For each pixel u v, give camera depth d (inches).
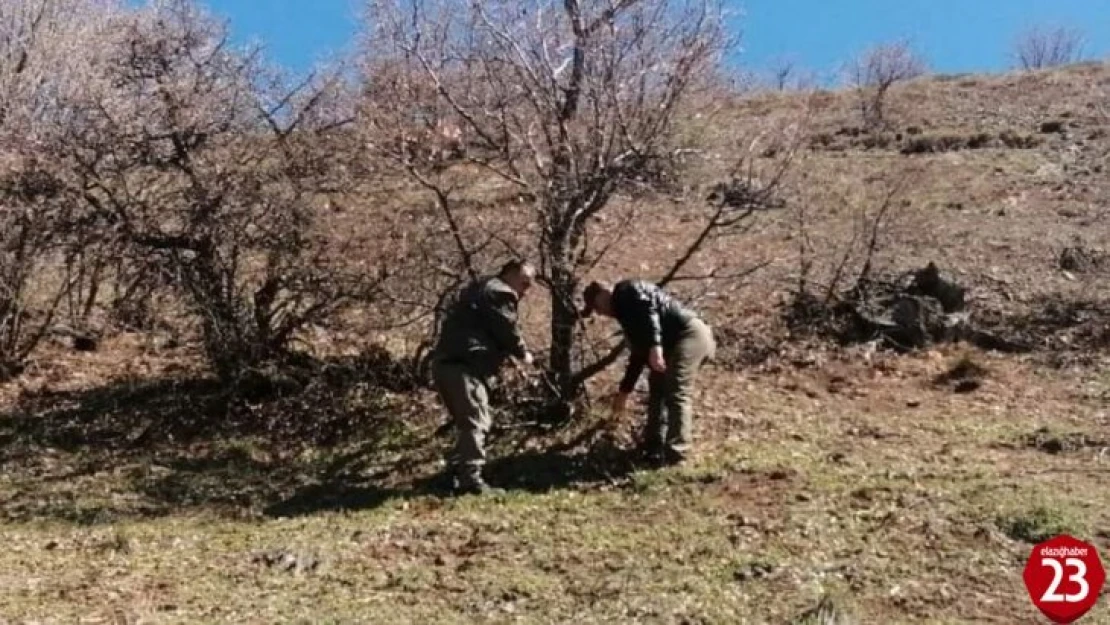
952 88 1025.5
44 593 237.3
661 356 301.3
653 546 254.1
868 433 328.8
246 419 361.4
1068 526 252.1
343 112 352.2
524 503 288.2
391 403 358.0
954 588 229.0
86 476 326.0
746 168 411.5
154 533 279.7
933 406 352.5
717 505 277.6
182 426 361.7
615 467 311.6
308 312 356.2
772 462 303.3
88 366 424.8
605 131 322.0
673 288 428.5
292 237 353.7
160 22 370.9
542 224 325.1
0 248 382.3
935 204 620.1
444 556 254.7
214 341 366.3
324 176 354.3
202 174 358.6
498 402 344.5
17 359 416.8
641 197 348.5
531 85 322.7
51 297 432.1
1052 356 397.4
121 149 360.5
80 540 276.2
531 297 417.1
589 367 331.6
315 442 345.7
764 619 215.9
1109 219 586.9
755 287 450.9
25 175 365.1
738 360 391.9
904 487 281.7
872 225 500.7
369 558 254.5
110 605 229.3
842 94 992.2
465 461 297.7
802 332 413.1
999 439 319.9
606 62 320.8
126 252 359.6
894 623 213.6
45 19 521.7
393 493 304.5
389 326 351.9
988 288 469.1
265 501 305.0
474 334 301.3
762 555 246.4
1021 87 1007.0
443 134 332.5
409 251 342.3
